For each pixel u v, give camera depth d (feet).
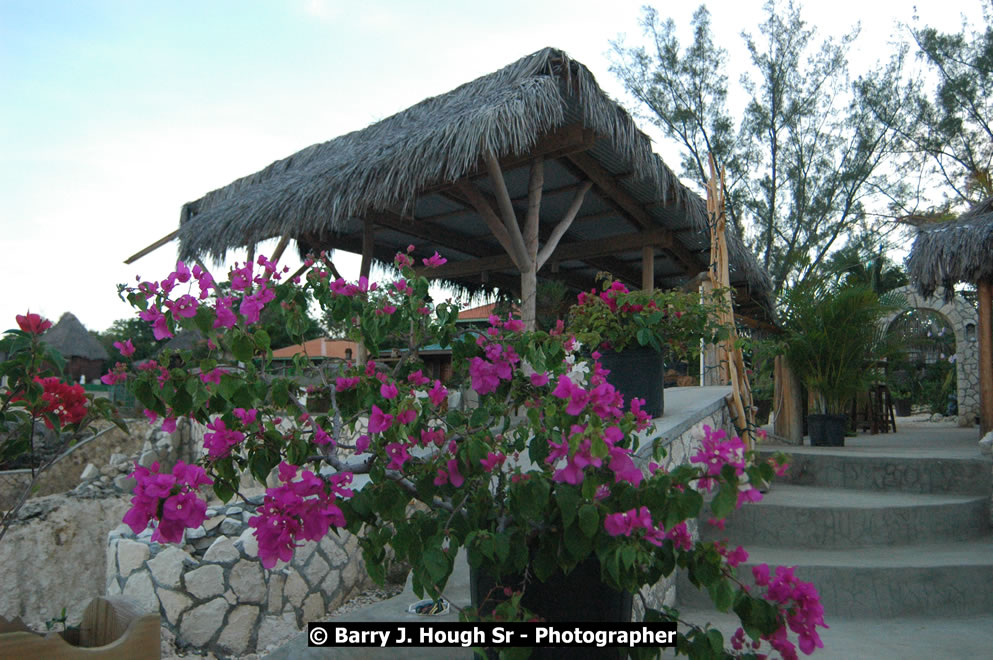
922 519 14.15
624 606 7.00
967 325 36.14
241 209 21.34
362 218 24.48
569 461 5.50
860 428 28.71
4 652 4.55
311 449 6.87
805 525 13.97
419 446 6.22
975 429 31.22
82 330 80.28
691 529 12.90
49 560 18.81
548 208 25.17
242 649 12.02
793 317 22.15
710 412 16.65
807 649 6.17
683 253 30.27
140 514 5.09
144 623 5.04
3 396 7.04
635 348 14.33
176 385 6.36
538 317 37.40
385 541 6.09
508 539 5.87
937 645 10.52
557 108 16.01
